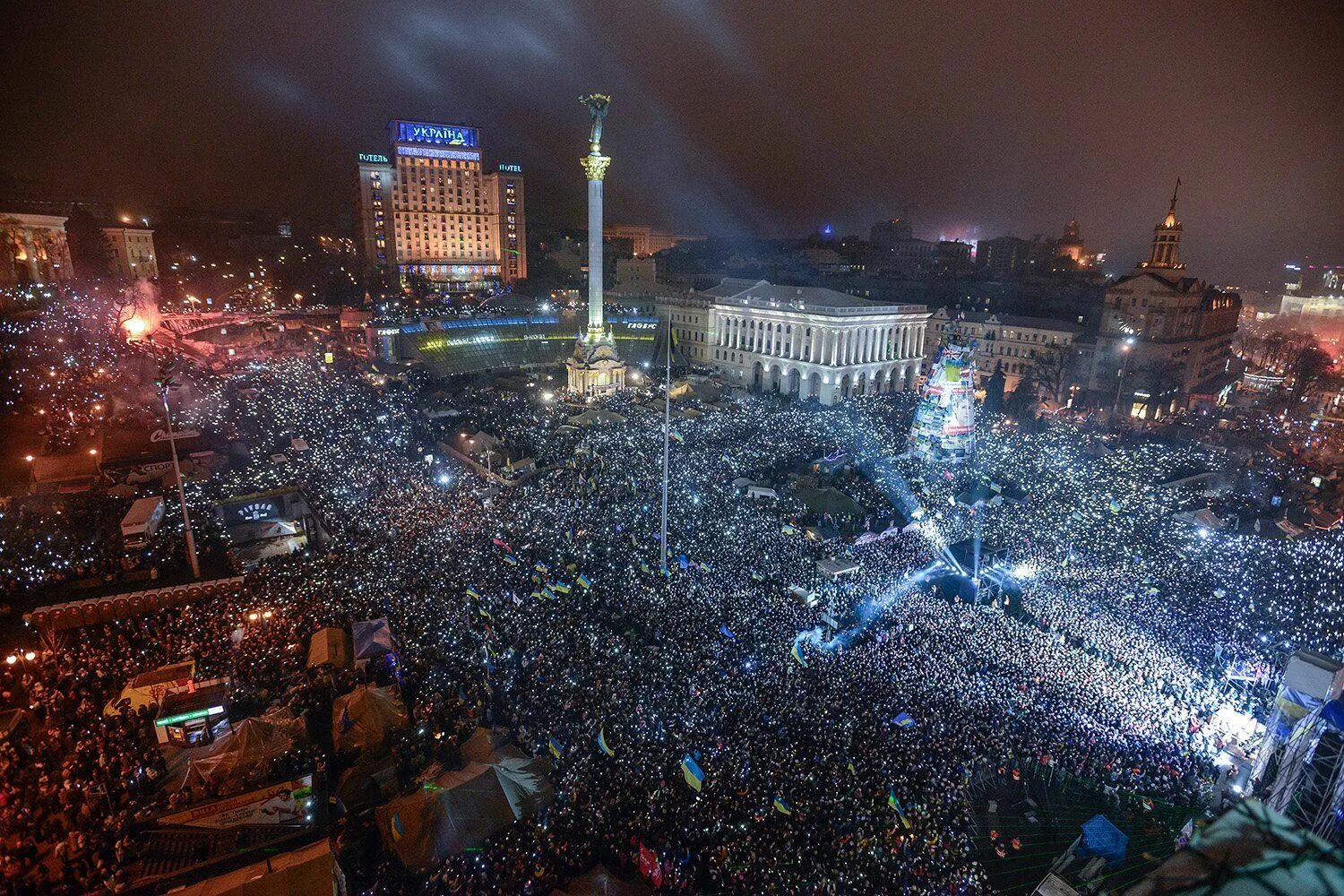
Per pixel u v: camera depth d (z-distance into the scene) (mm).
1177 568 49562
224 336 109938
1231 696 34156
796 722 31625
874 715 32250
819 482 66000
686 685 33750
